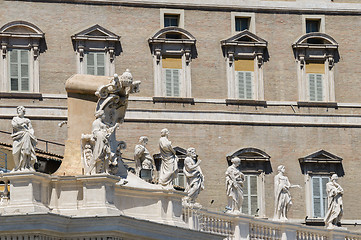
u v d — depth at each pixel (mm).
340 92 100625
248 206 96812
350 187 99125
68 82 61750
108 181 58844
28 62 94250
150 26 97250
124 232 58562
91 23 95812
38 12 94812
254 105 98688
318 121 99562
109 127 60969
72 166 60656
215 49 98375
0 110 93000
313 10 100688
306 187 98062
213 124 97438
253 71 99000
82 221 57625
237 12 99188
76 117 61594
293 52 100000
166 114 96500
